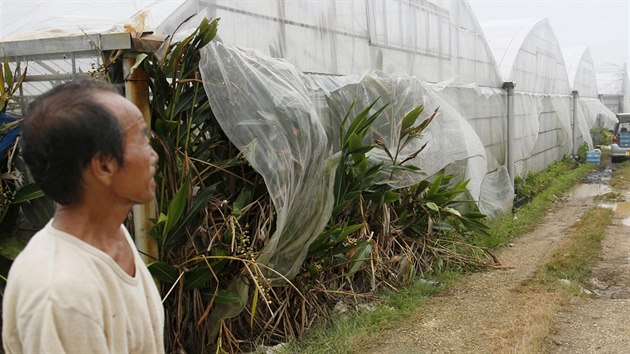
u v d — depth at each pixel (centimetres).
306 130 489
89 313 146
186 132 439
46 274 146
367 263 614
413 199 700
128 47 390
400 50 838
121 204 162
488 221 984
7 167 414
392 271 654
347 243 571
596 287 666
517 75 1389
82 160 152
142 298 166
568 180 1538
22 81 402
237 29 556
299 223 504
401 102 705
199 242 461
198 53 438
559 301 596
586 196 1355
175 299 440
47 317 143
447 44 1000
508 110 1252
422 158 734
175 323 444
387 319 551
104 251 159
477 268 743
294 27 628
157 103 427
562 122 1867
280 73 501
